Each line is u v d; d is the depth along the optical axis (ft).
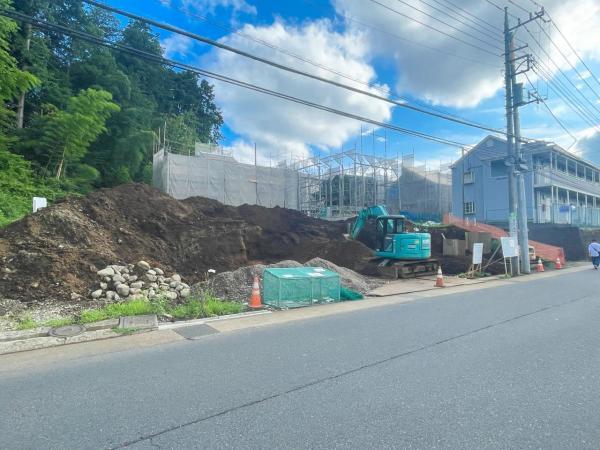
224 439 10.89
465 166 129.59
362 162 131.64
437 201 149.59
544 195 117.60
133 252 46.11
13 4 91.15
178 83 189.06
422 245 55.57
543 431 11.23
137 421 12.05
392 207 145.38
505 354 18.44
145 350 19.80
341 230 86.63
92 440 10.94
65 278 33.81
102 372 16.52
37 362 17.98
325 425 11.66
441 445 10.46
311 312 29.73
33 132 81.92
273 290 32.86
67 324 24.73
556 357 17.94
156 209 57.11
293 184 130.72
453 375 15.74
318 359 17.97
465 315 27.94
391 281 51.49
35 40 97.40
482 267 61.77
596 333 22.35
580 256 87.81
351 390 14.29
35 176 75.87
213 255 52.47
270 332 23.36
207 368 16.88
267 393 14.10
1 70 66.44
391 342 20.76
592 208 125.39
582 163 134.10
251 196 119.55
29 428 11.67
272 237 73.41
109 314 26.84
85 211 49.52
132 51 27.14
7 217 55.47
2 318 26.40
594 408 12.73
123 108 113.70
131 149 106.73
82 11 120.37
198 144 132.26
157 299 32.01
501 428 11.40
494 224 107.96
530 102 59.88
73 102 82.53
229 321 26.55
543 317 26.89
